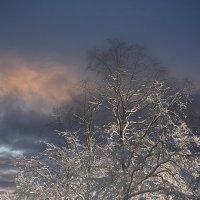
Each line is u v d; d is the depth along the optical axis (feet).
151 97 62.44
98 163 62.54
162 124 59.88
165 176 61.11
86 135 69.41
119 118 64.13
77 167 64.13
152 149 58.29
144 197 57.72
